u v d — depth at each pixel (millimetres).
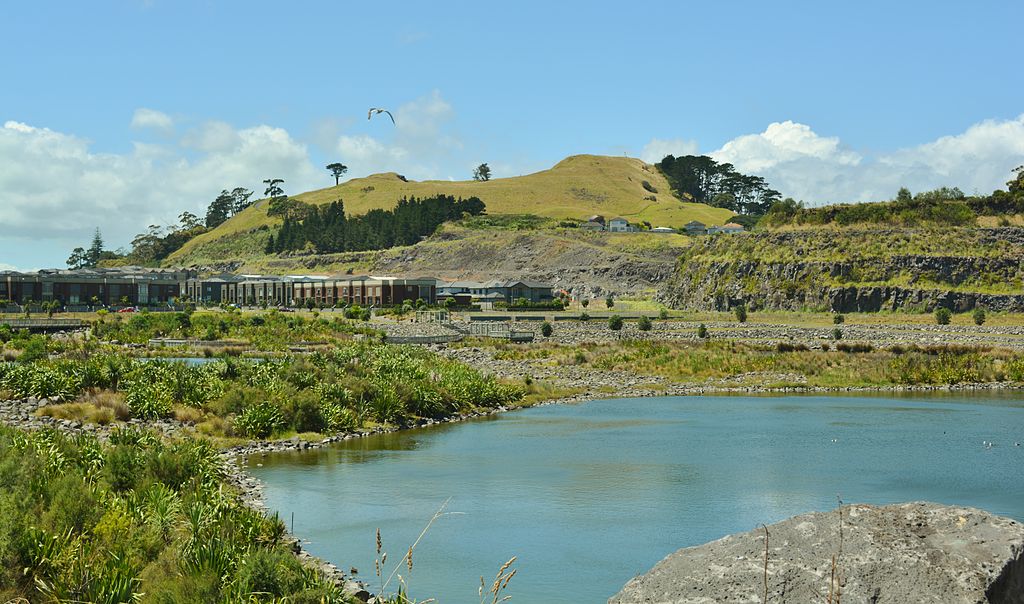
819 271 164750
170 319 126438
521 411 64750
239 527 25656
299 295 198125
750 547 11836
